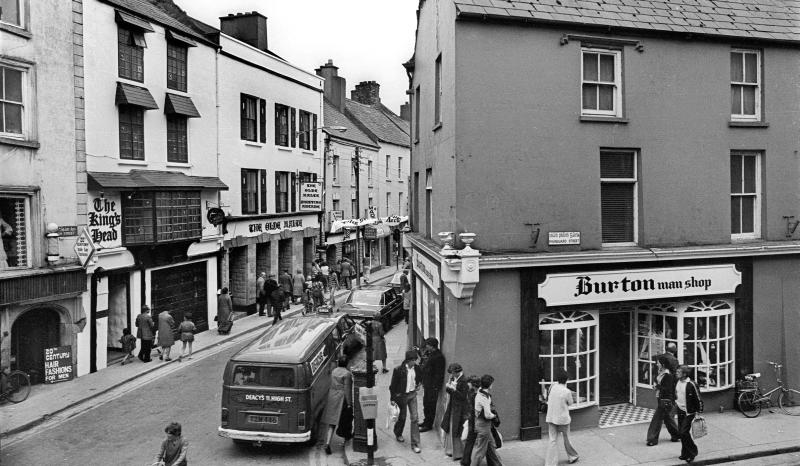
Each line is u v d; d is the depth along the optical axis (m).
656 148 12.12
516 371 11.29
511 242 11.30
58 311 15.38
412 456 10.77
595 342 11.88
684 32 12.04
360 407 10.98
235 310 25.67
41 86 14.76
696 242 12.38
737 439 11.07
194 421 12.61
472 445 9.77
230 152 24.03
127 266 17.89
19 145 14.16
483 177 11.16
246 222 25.14
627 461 10.17
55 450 11.02
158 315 18.89
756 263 12.84
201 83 22.06
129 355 17.19
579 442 11.05
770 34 12.66
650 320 12.77
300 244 30.41
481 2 11.20
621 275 11.78
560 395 9.85
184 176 20.67
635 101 11.98
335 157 35.72
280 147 28.14
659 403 10.81
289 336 12.38
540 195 11.42
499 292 11.20
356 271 36.25
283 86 28.56
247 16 28.66
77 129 15.81
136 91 18.23
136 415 12.97
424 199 15.83
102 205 16.88
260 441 10.78
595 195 11.72
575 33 11.55
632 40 11.92
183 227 20.19
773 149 12.98
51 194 15.02
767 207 12.97
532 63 11.37
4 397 13.48
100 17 16.94
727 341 12.75
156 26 19.50
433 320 13.52
